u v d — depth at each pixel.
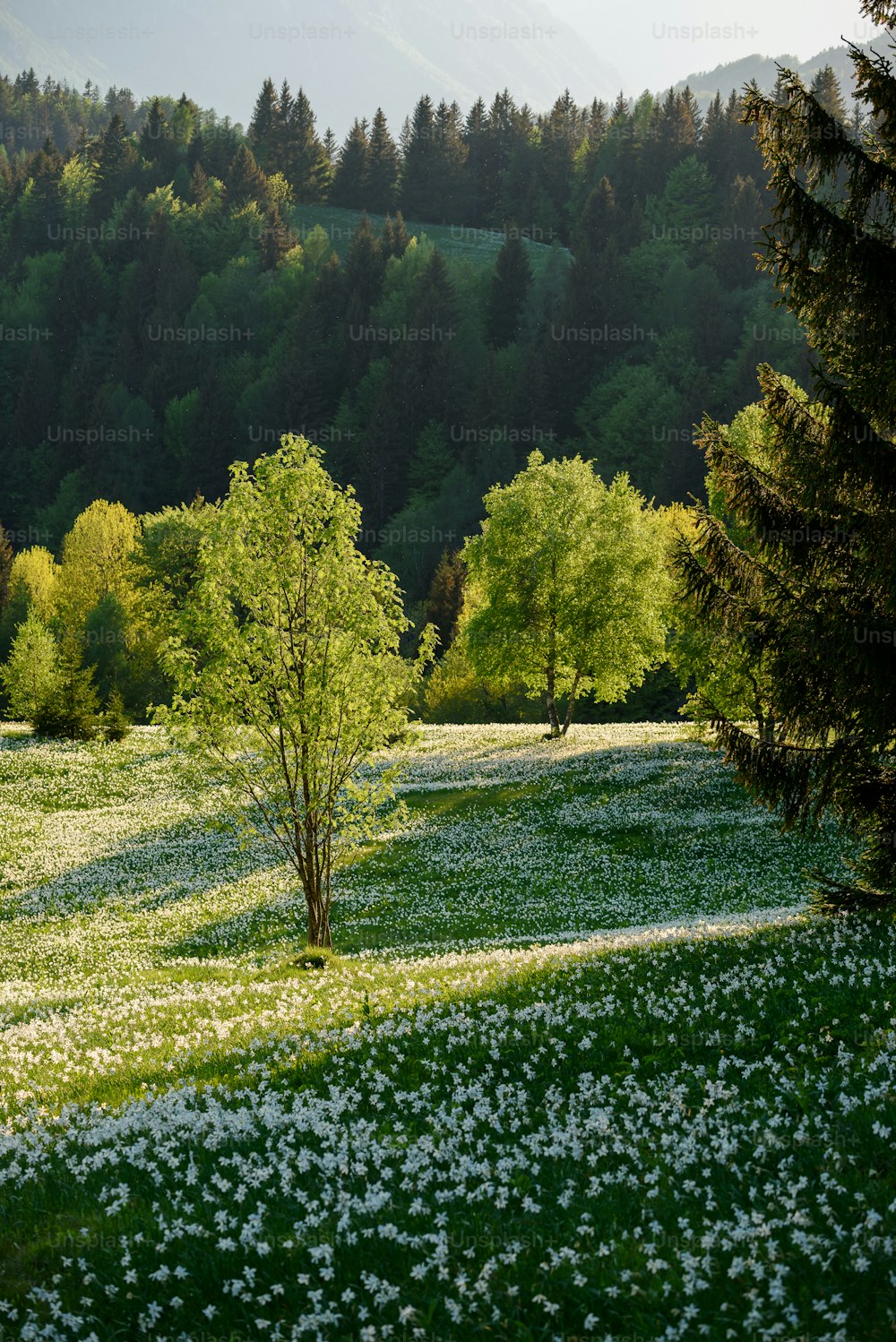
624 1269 7.59
